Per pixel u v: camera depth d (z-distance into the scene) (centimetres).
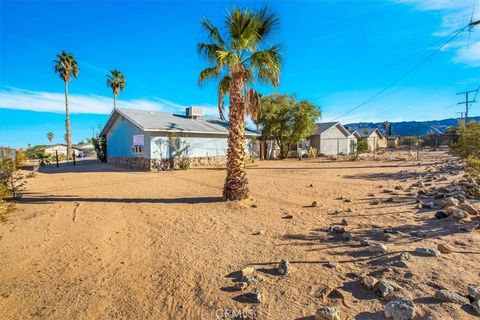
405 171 1631
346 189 1097
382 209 748
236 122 920
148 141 2084
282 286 375
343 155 3697
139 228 669
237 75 910
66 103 4097
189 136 2325
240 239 568
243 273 407
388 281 357
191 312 336
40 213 826
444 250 444
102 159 2967
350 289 356
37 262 496
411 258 426
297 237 561
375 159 2755
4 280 435
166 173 1880
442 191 910
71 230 666
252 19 864
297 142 3191
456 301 309
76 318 337
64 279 433
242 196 927
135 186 1320
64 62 4012
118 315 339
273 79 949
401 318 286
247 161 2795
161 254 511
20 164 1162
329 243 520
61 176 1764
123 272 448
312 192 1057
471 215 626
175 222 707
